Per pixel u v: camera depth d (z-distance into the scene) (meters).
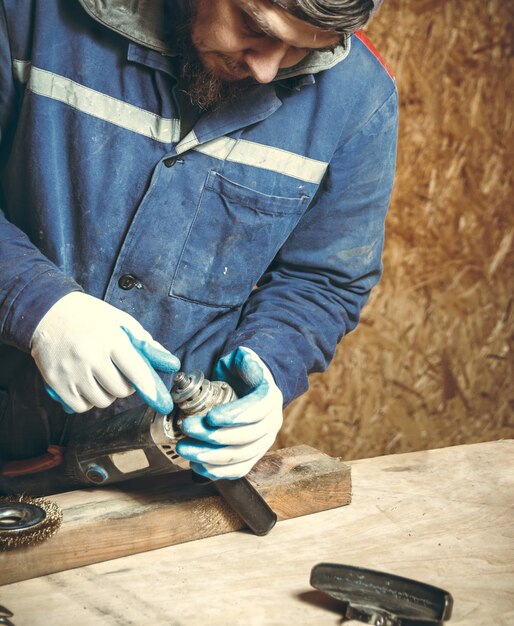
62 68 1.44
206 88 1.39
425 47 3.42
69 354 1.30
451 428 3.79
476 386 3.81
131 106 1.46
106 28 1.43
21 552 1.31
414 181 3.50
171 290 1.58
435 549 1.45
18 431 1.66
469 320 3.73
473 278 3.71
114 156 1.48
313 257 1.71
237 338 1.61
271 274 1.77
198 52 1.36
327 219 1.68
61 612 1.24
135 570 1.37
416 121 3.46
